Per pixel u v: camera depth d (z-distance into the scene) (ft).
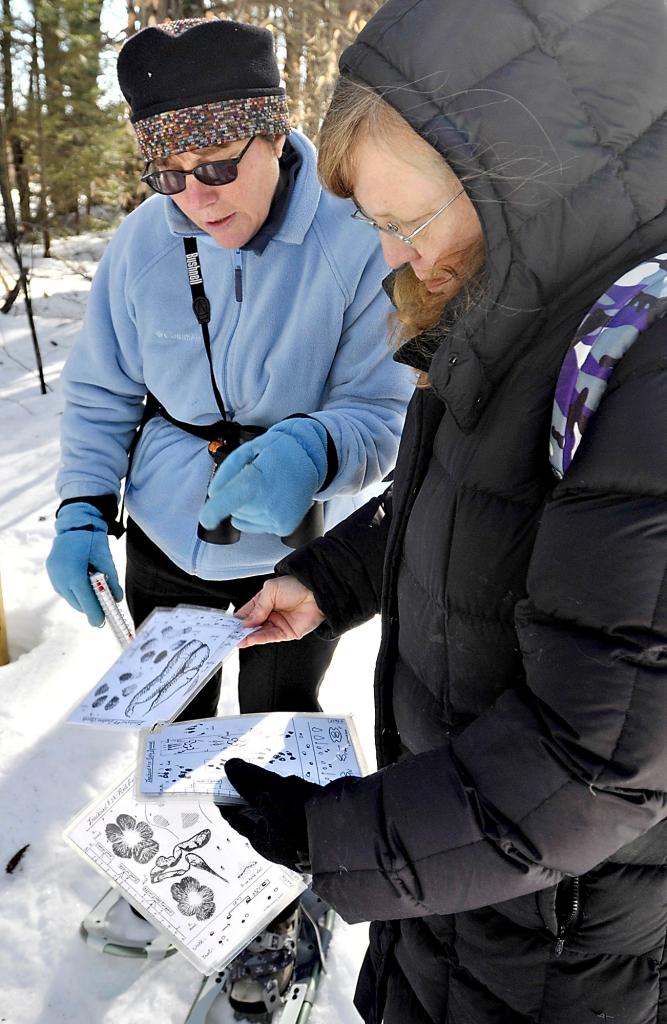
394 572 3.52
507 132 2.36
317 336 5.18
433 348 3.39
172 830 4.80
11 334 20.77
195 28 4.37
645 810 2.37
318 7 14.67
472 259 2.75
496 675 3.05
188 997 5.72
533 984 3.19
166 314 5.27
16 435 15.06
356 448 5.06
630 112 2.37
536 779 2.42
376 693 3.77
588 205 2.40
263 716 4.66
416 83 2.42
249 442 4.87
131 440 6.18
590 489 2.29
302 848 2.90
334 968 5.89
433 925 3.47
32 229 27.63
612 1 2.38
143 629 4.72
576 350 2.40
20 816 7.00
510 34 2.36
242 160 4.58
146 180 4.70
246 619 4.58
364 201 2.81
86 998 5.69
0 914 6.20
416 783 2.62
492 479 2.81
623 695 2.23
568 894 2.98
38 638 9.60
